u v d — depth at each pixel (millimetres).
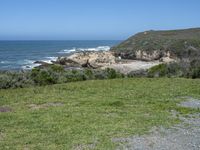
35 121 13055
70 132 11586
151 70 33250
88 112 14742
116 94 19625
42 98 18188
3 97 18578
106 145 10297
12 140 10656
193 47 74938
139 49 79875
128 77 30641
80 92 20359
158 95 19391
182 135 11688
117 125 12602
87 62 67375
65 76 27516
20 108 15719
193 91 20906
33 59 92625
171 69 32562
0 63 79812
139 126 12594
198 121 13750
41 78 25047
